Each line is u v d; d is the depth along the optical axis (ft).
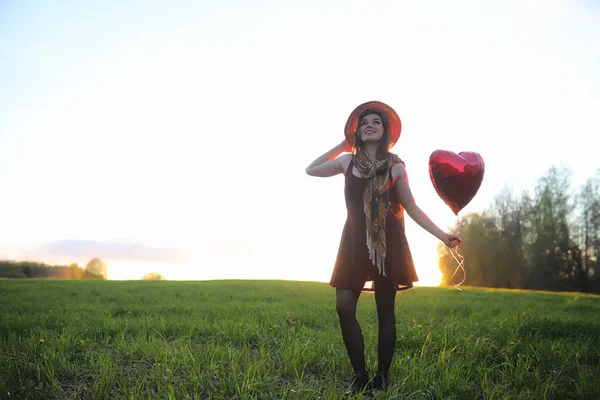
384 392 10.28
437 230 10.64
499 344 16.61
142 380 11.51
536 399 10.85
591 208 132.77
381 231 10.56
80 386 11.43
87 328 18.67
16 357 13.35
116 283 63.57
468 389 11.23
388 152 11.29
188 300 35.73
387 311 11.03
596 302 41.34
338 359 13.71
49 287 50.19
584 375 12.64
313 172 12.06
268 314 23.89
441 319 24.44
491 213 152.25
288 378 12.31
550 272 134.21
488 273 145.69
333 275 11.09
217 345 15.15
